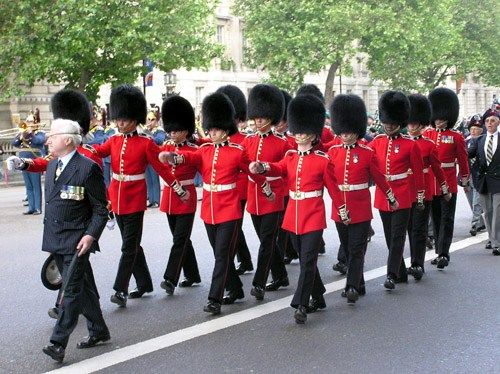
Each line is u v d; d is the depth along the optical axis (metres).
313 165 10.84
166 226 19.17
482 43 60.16
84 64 35.56
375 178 11.95
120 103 11.85
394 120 12.91
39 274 13.80
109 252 15.62
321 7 44.91
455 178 14.91
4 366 9.02
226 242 11.20
